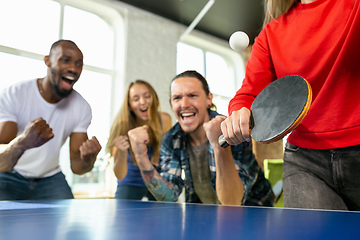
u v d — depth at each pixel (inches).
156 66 180.1
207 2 167.5
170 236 9.9
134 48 173.5
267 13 41.0
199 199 61.9
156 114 134.3
